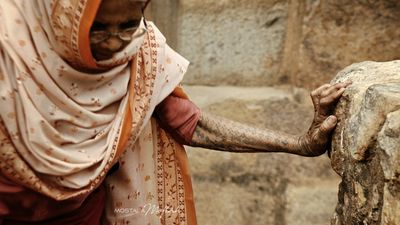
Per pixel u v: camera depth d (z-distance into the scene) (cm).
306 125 304
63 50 176
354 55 295
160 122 211
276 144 205
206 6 312
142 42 184
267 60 310
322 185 305
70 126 184
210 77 317
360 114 172
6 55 174
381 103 163
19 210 188
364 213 168
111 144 189
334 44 295
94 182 190
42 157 182
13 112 177
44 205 189
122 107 190
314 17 295
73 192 188
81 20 167
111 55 179
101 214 209
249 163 311
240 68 313
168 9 323
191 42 317
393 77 185
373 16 291
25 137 179
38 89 177
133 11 171
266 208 310
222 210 317
